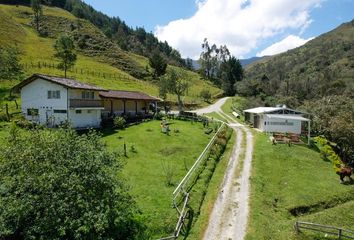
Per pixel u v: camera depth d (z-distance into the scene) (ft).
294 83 507.30
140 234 73.92
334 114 204.64
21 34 452.35
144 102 252.83
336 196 113.70
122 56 511.40
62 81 169.37
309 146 173.58
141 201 88.89
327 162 150.92
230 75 617.21
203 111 337.52
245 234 81.82
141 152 137.28
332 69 655.35
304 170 136.98
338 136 172.96
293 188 116.88
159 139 160.66
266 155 151.33
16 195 62.08
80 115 173.37
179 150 142.82
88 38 524.93
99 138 79.30
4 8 574.56
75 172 65.98
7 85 247.50
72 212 62.28
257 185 114.42
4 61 247.09
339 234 85.25
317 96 437.58
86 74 350.43
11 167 64.95
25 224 62.28
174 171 115.24
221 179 118.21
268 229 86.12
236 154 152.46
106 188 68.59
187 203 92.02
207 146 141.79
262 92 498.28
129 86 351.05
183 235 77.87
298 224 87.92
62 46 300.81
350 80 530.68
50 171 64.34
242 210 94.58
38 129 74.54
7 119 165.99
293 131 202.28
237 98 469.57
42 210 62.39
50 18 569.64
